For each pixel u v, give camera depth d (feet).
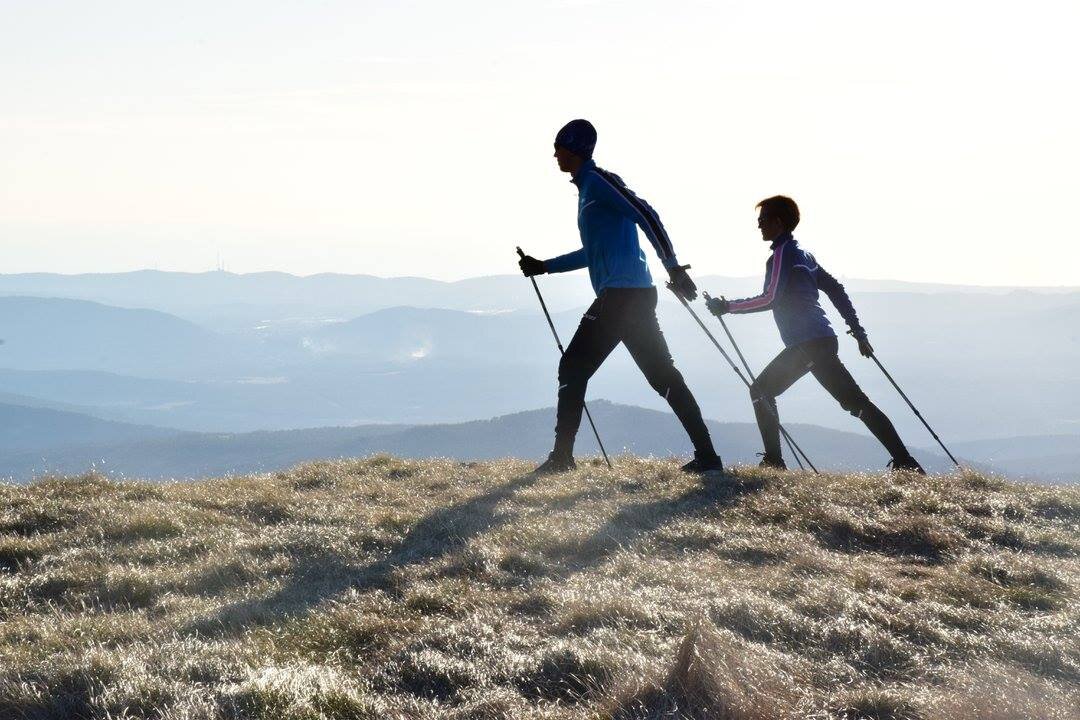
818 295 40.98
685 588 23.68
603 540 28.40
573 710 16.17
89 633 20.51
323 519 33.04
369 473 44.21
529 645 19.39
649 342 39.22
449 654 18.84
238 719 15.21
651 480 37.52
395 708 16.22
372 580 25.27
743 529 29.86
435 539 29.68
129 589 24.48
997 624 21.25
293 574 26.27
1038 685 17.39
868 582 24.27
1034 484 36.60
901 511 32.07
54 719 15.80
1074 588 24.38
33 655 18.93
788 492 34.40
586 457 46.44
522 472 42.37
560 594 22.67
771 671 17.44
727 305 40.52
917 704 16.43
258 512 34.58
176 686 16.33
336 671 17.75
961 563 26.63
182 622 21.42
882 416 40.50
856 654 19.22
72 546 28.86
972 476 36.96
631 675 16.67
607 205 38.24
